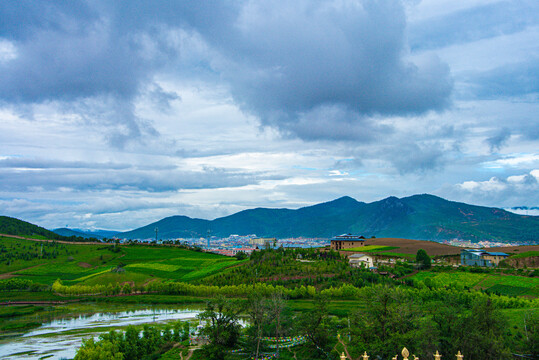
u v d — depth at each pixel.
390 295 80.94
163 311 166.62
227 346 102.19
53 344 113.50
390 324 77.94
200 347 103.94
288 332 107.69
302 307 148.00
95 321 146.50
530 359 74.31
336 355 85.75
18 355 103.06
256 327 101.69
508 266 193.88
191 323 134.38
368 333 79.06
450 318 79.12
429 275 182.25
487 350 70.38
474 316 77.62
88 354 80.62
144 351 100.81
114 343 93.44
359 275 180.75
